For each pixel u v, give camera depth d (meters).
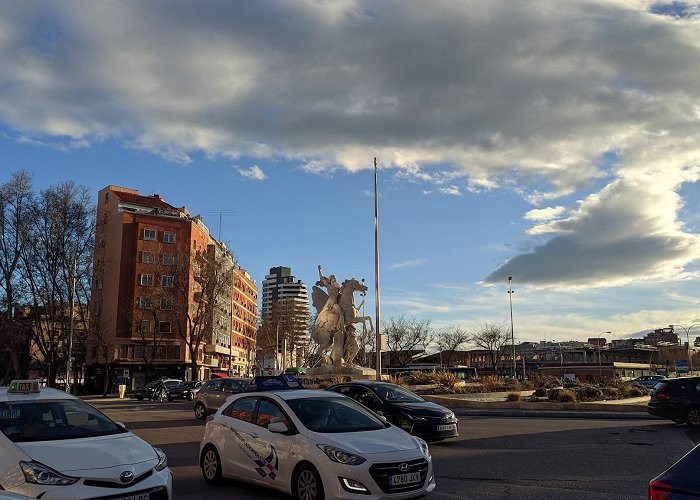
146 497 6.26
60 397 7.86
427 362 101.94
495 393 33.84
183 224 74.56
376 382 15.44
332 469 7.18
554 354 125.06
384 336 34.84
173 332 71.00
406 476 7.23
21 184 53.44
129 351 68.81
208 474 9.42
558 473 10.27
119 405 36.00
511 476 10.02
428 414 13.72
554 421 20.89
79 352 59.12
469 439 15.30
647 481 9.54
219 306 67.56
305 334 105.88
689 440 14.93
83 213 55.84
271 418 8.55
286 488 7.90
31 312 55.59
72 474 6.02
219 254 68.81
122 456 6.53
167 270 71.69
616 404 24.94
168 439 15.57
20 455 6.23
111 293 70.25
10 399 7.44
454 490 8.87
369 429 8.17
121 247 70.50
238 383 21.81
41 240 53.97
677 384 18.59
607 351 122.50
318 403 8.65
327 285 40.56
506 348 102.19
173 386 46.28
